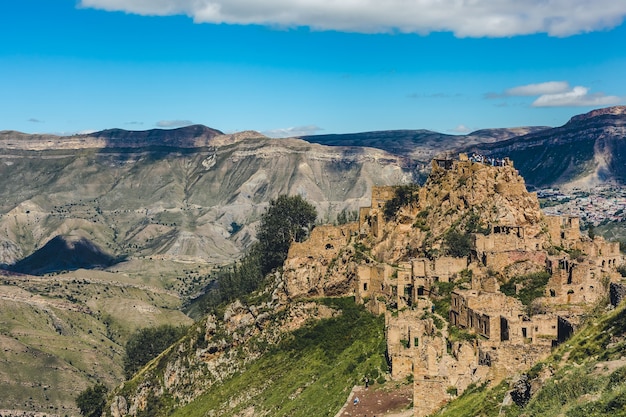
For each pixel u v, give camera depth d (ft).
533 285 593.42
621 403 310.86
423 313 585.63
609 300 486.79
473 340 504.02
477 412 397.80
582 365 366.84
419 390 446.19
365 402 504.84
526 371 412.16
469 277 625.00
